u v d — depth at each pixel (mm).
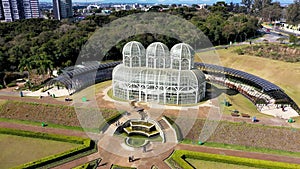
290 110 81688
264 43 158625
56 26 181875
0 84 107750
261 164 54844
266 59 128625
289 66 115500
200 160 58500
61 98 89938
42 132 69062
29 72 118750
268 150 61000
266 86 87812
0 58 120375
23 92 98688
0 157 59250
